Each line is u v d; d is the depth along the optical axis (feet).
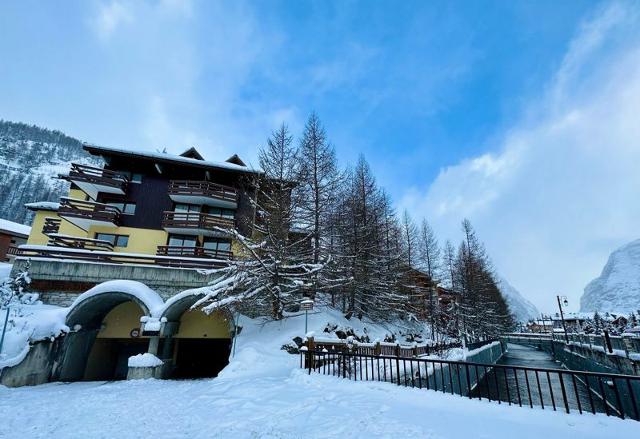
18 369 45.57
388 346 48.26
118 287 56.59
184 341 73.56
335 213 83.66
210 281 65.46
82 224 86.12
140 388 39.68
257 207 77.00
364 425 19.19
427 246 130.52
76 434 21.18
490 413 21.07
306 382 31.81
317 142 82.64
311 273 64.39
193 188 86.99
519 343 226.99
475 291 141.28
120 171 92.27
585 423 18.70
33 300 59.41
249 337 58.34
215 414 23.98
